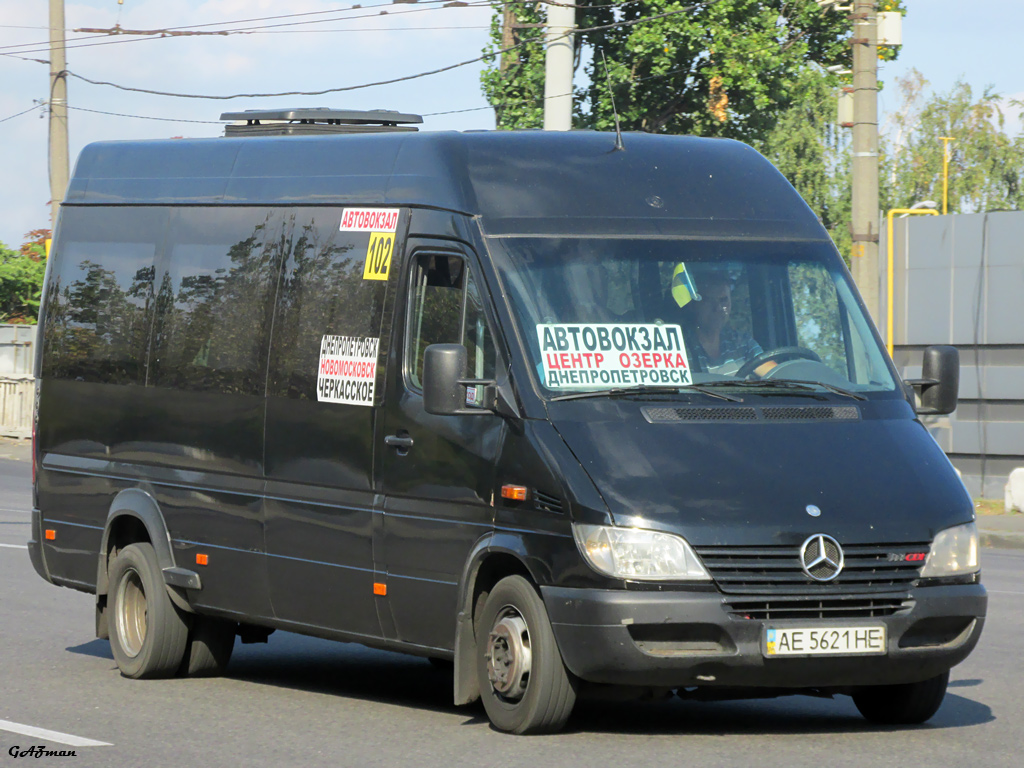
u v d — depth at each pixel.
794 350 20.72
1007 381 65.56
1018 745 18.89
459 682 19.81
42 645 28.41
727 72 90.81
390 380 21.27
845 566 18.28
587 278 20.31
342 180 23.03
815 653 18.03
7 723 20.73
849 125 52.44
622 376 19.77
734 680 18.09
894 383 20.97
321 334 22.58
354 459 21.66
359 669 26.45
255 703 22.55
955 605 18.69
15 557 41.81
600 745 18.64
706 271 20.83
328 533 22.00
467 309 20.44
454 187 21.05
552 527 18.56
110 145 28.42
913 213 70.62
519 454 19.14
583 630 18.06
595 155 21.70
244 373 23.86
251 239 24.39
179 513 24.84
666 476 18.45
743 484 18.48
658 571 17.91
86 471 26.97
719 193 21.81
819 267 21.52
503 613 19.33
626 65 94.56
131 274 26.78
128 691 23.75
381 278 21.78
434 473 20.34
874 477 19.03
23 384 99.38
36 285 146.38
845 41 96.75
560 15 61.34
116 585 25.84
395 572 20.91
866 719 20.88
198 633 25.27
